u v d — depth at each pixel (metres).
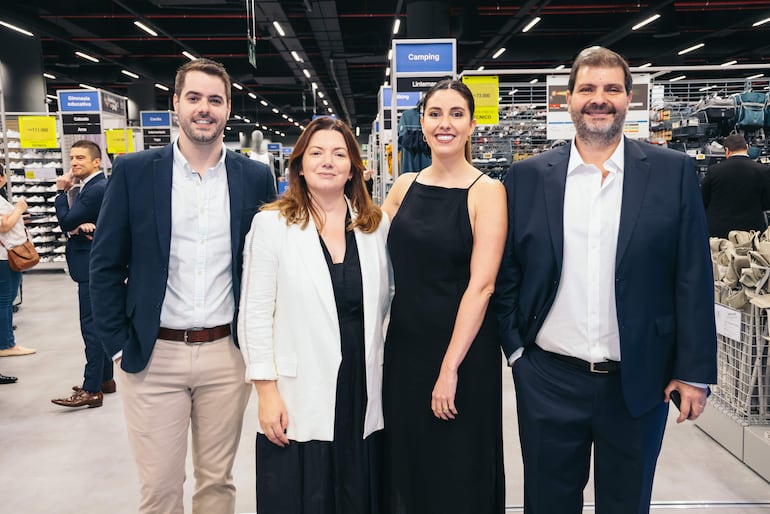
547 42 18.45
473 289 1.91
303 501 1.87
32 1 12.99
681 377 1.78
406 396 1.99
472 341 1.95
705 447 3.43
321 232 1.90
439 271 1.98
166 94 28.30
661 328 1.79
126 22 15.60
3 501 2.98
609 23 15.83
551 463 1.89
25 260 5.11
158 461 2.08
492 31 16.42
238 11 13.64
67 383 4.83
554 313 1.87
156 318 2.01
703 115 6.41
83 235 4.10
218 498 2.20
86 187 4.00
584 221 1.82
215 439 2.16
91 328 4.21
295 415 1.85
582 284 1.82
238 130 40.72
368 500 1.93
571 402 1.86
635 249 1.75
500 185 1.99
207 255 2.06
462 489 1.99
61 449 3.59
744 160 5.19
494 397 2.00
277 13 13.87
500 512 2.05
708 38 18.70
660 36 15.17
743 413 3.30
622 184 1.81
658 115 6.88
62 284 9.53
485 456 2.00
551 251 1.84
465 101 1.97
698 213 1.78
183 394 2.11
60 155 10.84
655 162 1.80
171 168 2.04
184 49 18.38
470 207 1.96
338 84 24.88
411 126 5.27
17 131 11.14
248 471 3.29
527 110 7.65
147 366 2.05
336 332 1.84
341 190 1.94
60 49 17.94
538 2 12.88
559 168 1.87
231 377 2.13
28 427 3.93
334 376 1.84
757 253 3.14
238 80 22.69
